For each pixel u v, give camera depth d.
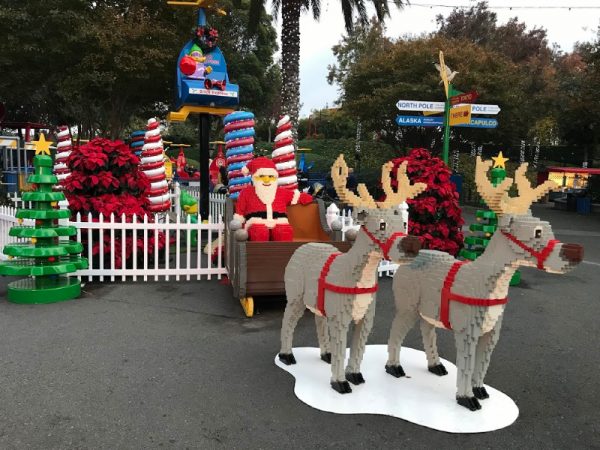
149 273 6.92
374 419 3.29
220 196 11.95
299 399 3.54
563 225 15.88
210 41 8.51
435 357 4.00
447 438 3.09
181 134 40.75
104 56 13.71
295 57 13.11
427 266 3.57
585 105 20.64
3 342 4.53
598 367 4.36
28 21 13.15
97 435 3.03
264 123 38.06
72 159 7.06
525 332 5.30
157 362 4.17
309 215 6.60
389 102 19.64
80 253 6.75
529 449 3.00
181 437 3.03
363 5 14.27
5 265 5.81
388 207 3.35
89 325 5.07
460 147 24.08
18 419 3.19
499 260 3.15
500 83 19.23
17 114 24.11
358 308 3.52
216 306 5.86
